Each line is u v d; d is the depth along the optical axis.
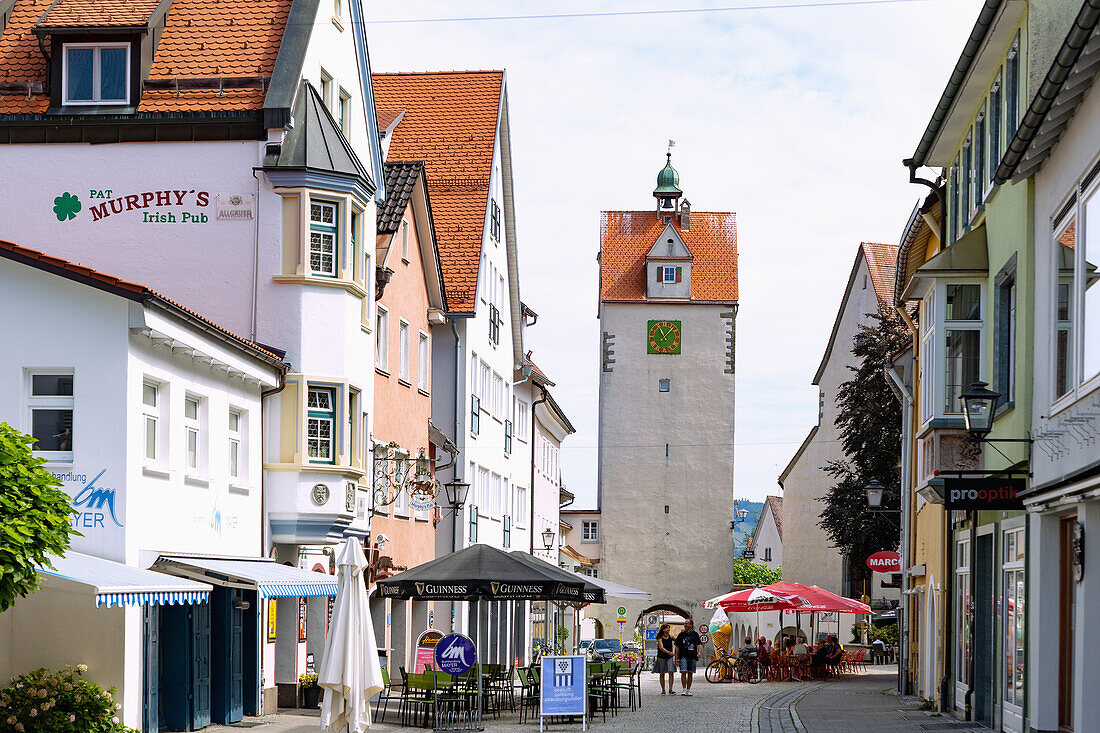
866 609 47.28
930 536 29.70
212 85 25.20
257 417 24.08
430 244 35.81
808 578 70.94
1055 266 17.19
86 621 18.11
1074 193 16.09
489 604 44.31
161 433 20.00
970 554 23.39
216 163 24.91
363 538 27.88
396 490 31.48
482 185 41.44
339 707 20.34
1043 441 17.52
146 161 25.03
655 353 80.31
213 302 24.70
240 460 23.56
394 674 34.28
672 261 80.75
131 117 24.98
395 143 42.69
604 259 81.88
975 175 23.41
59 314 18.73
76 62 25.34
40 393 18.88
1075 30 13.95
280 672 25.69
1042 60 18.72
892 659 60.62
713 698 33.84
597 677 27.77
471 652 23.61
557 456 67.00
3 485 13.73
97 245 24.97
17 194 25.11
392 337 31.91
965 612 24.45
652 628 81.62
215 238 24.80
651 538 79.06
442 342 38.91
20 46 25.77
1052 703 17.73
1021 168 17.98
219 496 22.09
